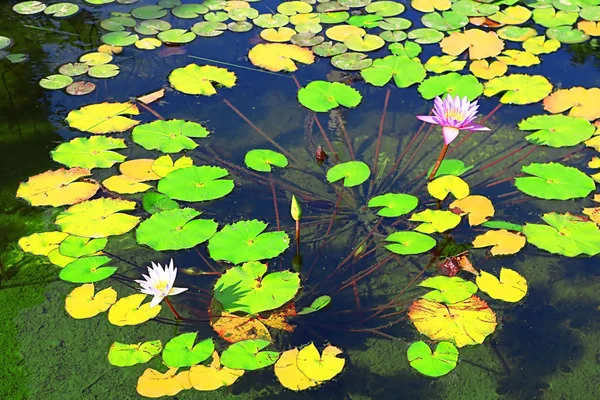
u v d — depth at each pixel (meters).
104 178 2.86
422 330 2.14
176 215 2.55
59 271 2.45
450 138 2.63
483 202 2.68
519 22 4.10
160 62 3.72
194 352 2.04
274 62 3.61
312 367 1.99
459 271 2.45
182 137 2.99
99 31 4.00
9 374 2.08
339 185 2.93
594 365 2.16
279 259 2.51
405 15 4.23
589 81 3.58
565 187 2.73
